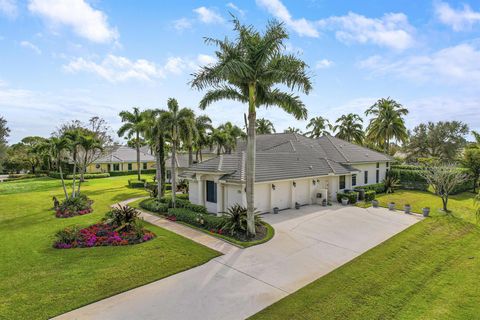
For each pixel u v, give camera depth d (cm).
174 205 1977
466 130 4856
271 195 1875
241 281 920
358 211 1948
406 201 2378
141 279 925
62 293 837
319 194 2164
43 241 1322
